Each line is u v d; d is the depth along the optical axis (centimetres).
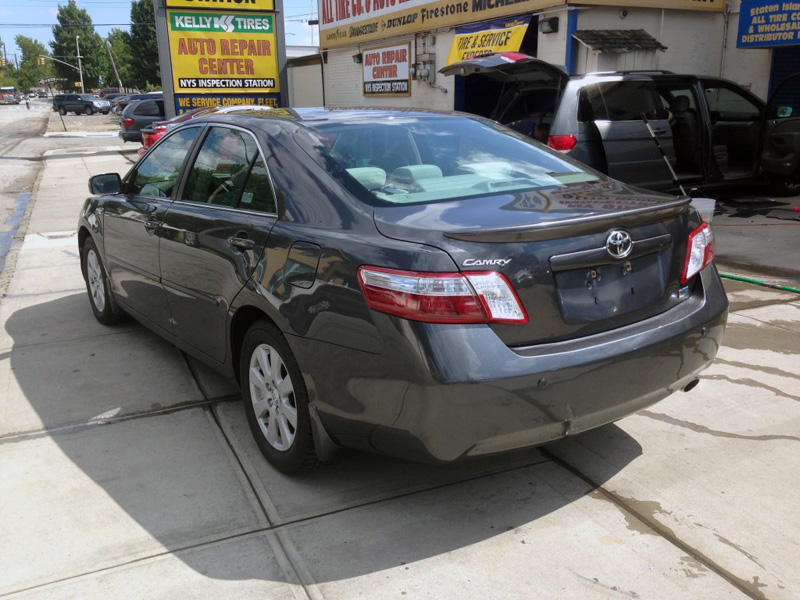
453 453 247
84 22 11100
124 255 451
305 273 276
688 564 255
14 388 419
